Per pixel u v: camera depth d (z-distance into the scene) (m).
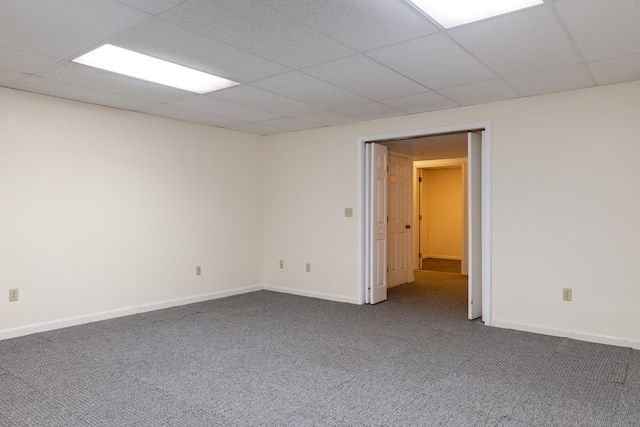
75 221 4.25
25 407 2.46
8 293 3.81
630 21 2.47
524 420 2.33
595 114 3.74
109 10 2.33
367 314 4.73
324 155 5.61
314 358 3.30
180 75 3.46
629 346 3.57
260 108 4.57
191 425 2.27
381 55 3.01
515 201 4.15
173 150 5.11
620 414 2.40
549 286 3.96
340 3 2.26
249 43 2.80
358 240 5.29
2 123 3.78
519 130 4.12
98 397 2.59
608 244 3.68
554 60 3.10
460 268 8.57
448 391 2.70
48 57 3.04
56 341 3.69
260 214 6.22
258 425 2.27
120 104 4.40
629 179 3.60
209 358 3.29
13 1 2.22
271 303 5.29
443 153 6.96
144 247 4.81
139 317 4.55
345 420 2.33
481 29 2.59
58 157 4.14
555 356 3.35
